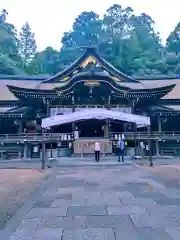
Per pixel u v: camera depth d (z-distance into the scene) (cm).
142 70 7206
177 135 3166
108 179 1203
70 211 680
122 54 7769
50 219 615
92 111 2388
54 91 3081
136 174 1357
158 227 543
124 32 8375
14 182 1173
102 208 702
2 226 575
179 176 1264
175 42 8212
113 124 3225
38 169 1692
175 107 3659
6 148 3067
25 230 543
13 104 3666
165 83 4522
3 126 3388
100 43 8062
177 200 782
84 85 3077
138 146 2823
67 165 1873
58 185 1073
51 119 2153
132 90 3145
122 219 601
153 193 883
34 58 9131
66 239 489
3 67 7281
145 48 8312
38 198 842
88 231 527
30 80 4544
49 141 2905
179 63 7312
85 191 935
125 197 827
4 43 8519
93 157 2544
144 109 3431
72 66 3434
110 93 3156
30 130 3356
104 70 3462
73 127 2892
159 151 3192
